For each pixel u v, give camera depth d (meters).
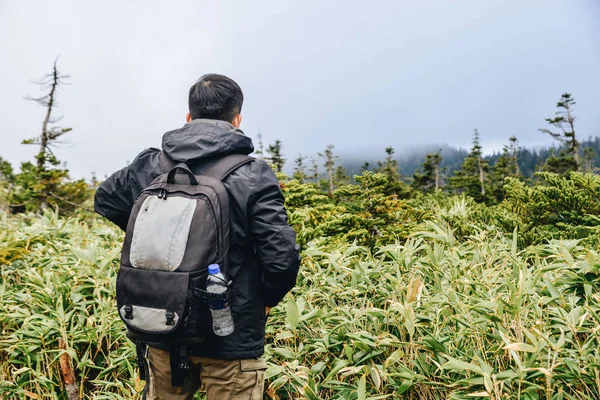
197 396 2.38
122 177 1.84
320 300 3.00
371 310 2.40
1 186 12.34
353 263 3.24
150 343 1.63
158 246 1.50
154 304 1.48
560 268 2.40
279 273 1.58
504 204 4.93
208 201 1.54
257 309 1.68
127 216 1.87
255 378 1.70
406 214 4.93
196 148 1.64
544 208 4.46
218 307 1.50
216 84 1.75
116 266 3.64
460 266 2.86
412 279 2.63
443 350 2.06
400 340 2.37
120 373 2.85
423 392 2.20
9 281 3.68
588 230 3.73
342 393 2.20
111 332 2.95
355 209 4.70
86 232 4.79
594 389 1.95
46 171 11.71
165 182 1.64
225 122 1.72
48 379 2.75
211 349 1.61
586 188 4.17
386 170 31.31
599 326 1.99
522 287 2.08
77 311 3.21
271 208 1.59
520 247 3.91
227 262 1.59
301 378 2.29
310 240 3.87
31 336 2.86
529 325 2.25
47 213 5.25
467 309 2.30
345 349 2.24
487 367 1.85
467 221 4.44
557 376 1.84
